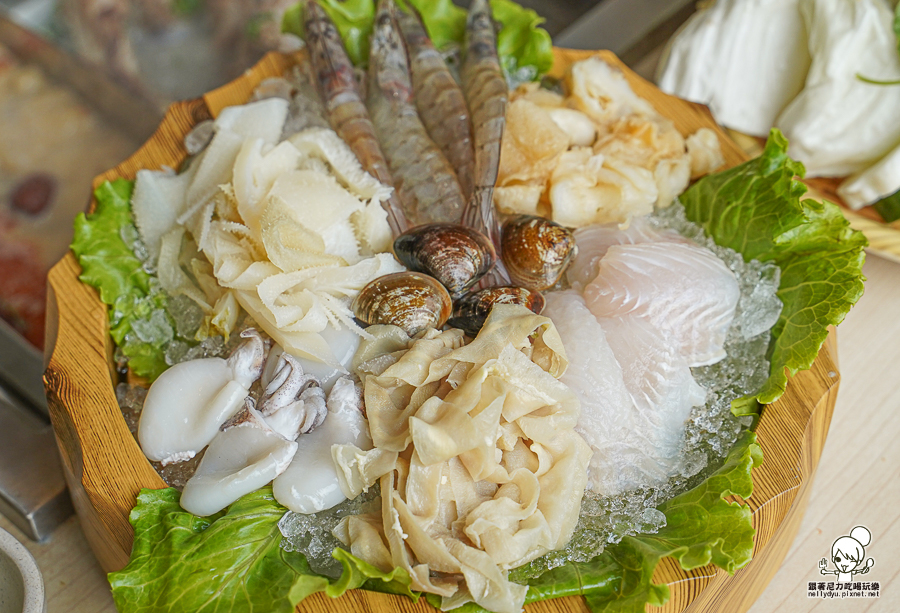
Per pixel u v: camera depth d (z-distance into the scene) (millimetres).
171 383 394
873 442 448
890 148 492
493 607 347
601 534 380
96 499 376
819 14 501
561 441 380
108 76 711
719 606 381
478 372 376
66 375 406
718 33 530
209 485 371
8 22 722
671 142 486
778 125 523
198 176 453
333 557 358
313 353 397
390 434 378
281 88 500
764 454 387
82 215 448
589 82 501
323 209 426
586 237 452
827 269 426
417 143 477
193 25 726
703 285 420
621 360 405
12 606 366
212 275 436
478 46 500
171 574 356
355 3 529
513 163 469
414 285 410
